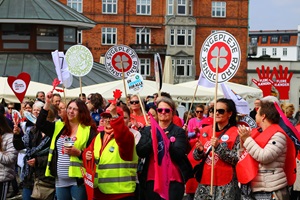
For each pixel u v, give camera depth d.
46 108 11.53
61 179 11.41
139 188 11.01
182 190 10.90
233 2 85.25
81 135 11.40
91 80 39.94
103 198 10.76
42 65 41.66
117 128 10.23
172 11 83.62
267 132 9.98
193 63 84.12
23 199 13.36
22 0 45.31
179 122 14.58
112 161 10.64
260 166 10.02
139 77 16.86
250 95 31.91
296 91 83.50
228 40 13.08
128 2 82.75
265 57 87.31
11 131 12.54
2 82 28.23
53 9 45.47
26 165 13.23
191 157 11.38
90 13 81.69
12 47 43.62
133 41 83.00
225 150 10.77
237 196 10.90
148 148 10.59
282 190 10.02
